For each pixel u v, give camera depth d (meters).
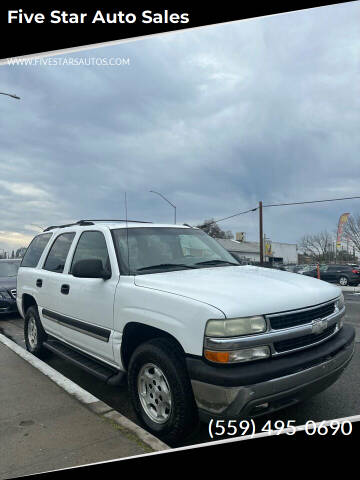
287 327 2.84
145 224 4.39
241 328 2.62
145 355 3.11
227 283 3.14
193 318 2.74
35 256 5.85
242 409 2.52
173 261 3.97
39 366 4.65
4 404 3.62
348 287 21.03
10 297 9.14
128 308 3.34
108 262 3.86
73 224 5.16
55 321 4.75
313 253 72.19
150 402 3.17
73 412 3.43
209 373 2.57
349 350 3.29
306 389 2.81
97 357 3.90
